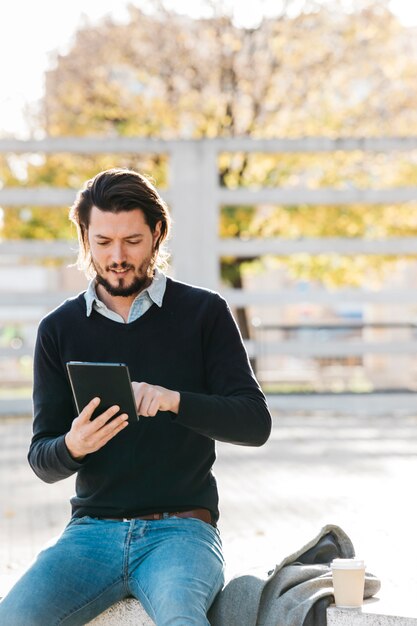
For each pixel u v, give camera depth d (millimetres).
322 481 8508
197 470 4078
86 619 3904
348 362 22766
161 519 4012
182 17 18953
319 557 4125
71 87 18453
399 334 27938
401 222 17062
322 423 12945
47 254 13523
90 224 4047
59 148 13500
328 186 17312
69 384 4160
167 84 18516
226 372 4109
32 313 29859
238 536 6246
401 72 19109
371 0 19078
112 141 13578
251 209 17453
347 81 18844
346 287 19469
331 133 18281
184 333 4129
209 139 13750
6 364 26484
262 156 17375
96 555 3930
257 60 18516
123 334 4109
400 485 8242
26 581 3848
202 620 3660
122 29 18844
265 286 33250
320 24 18844
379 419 13508
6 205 13477
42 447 3965
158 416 4020
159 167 17344
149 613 3807
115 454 4016
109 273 4055
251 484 8414
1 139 13422
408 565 4957
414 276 26828
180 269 13758
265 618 3877
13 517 7273
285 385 21344
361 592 3844
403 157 17188
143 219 4047
